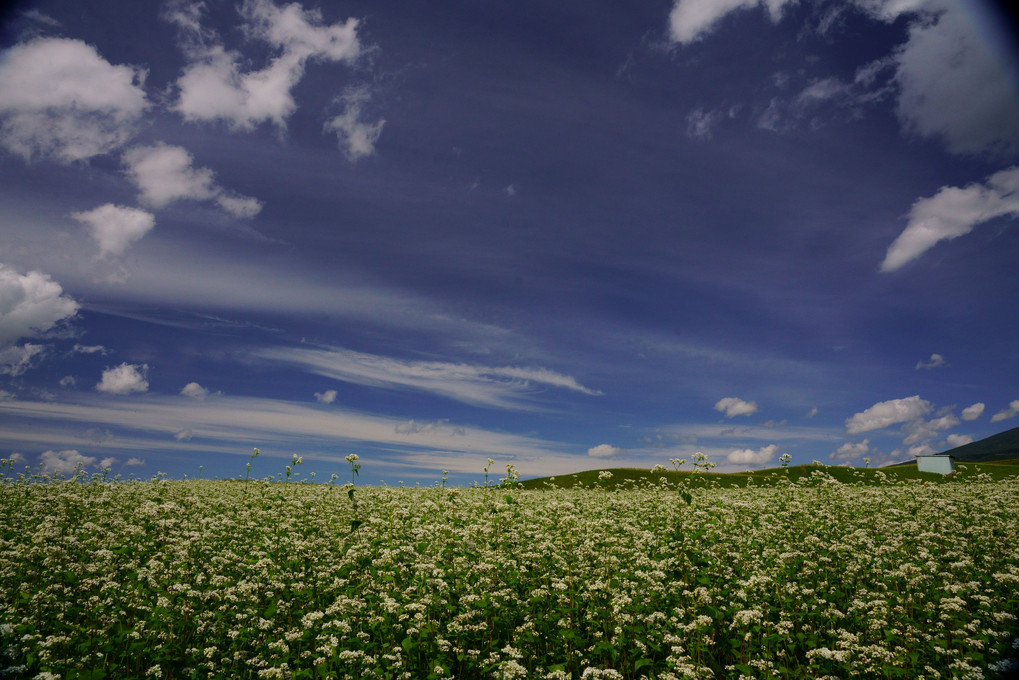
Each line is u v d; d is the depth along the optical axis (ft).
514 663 27.73
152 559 39.22
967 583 38.27
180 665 29.55
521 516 60.49
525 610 36.78
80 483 77.15
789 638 31.65
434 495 75.10
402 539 46.85
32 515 53.83
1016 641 30.32
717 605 36.45
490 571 40.50
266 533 53.21
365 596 37.17
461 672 30.66
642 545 46.26
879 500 61.57
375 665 29.14
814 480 79.71
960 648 31.71
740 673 30.04
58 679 25.67
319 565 43.04
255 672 29.99
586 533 49.24
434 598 35.17
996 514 54.39
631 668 30.63
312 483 93.09
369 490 86.58
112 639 29.86
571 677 28.94
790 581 40.81
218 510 63.26
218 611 34.71
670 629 33.68
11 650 28.04
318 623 34.14
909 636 32.12
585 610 36.45
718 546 46.19
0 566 37.96
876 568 43.14
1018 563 42.98
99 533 47.19
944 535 49.57
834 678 28.84
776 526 56.29
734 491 83.15
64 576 37.35
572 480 164.86
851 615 36.47
